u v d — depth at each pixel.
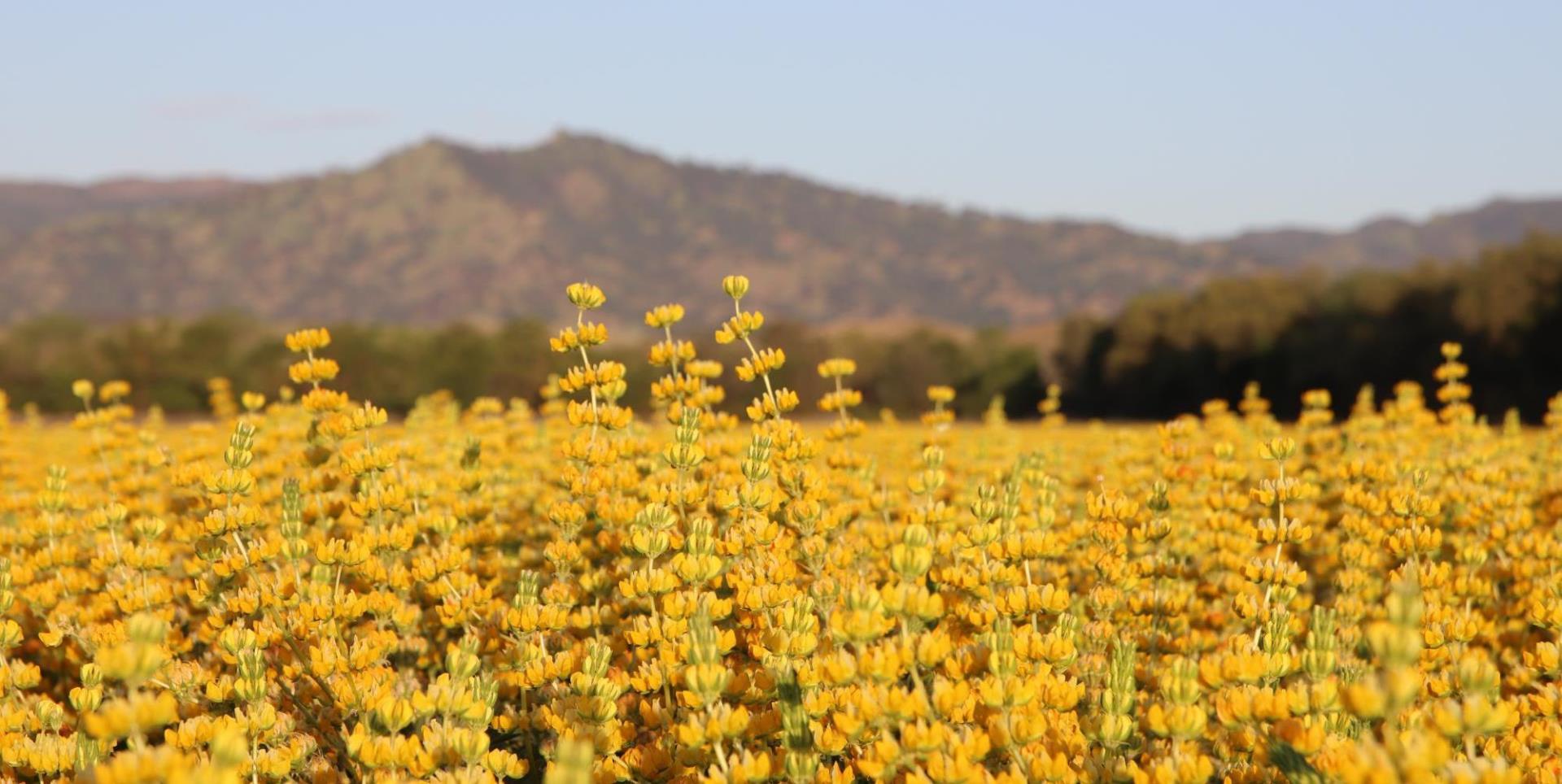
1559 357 46.97
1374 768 2.25
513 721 4.32
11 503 7.35
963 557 4.74
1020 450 11.42
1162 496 5.46
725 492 4.67
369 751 3.32
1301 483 4.71
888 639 3.00
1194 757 2.97
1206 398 65.88
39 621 5.86
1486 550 5.97
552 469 7.53
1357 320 57.03
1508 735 3.36
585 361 5.48
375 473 5.57
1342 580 5.33
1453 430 8.62
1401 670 2.28
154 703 2.46
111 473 8.05
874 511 6.29
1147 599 5.08
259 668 4.00
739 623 4.46
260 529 6.02
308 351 6.15
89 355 56.47
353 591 4.94
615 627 4.88
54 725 4.12
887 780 2.87
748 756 3.06
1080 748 3.32
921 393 74.00
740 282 5.57
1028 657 3.63
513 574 6.34
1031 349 77.31
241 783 3.51
